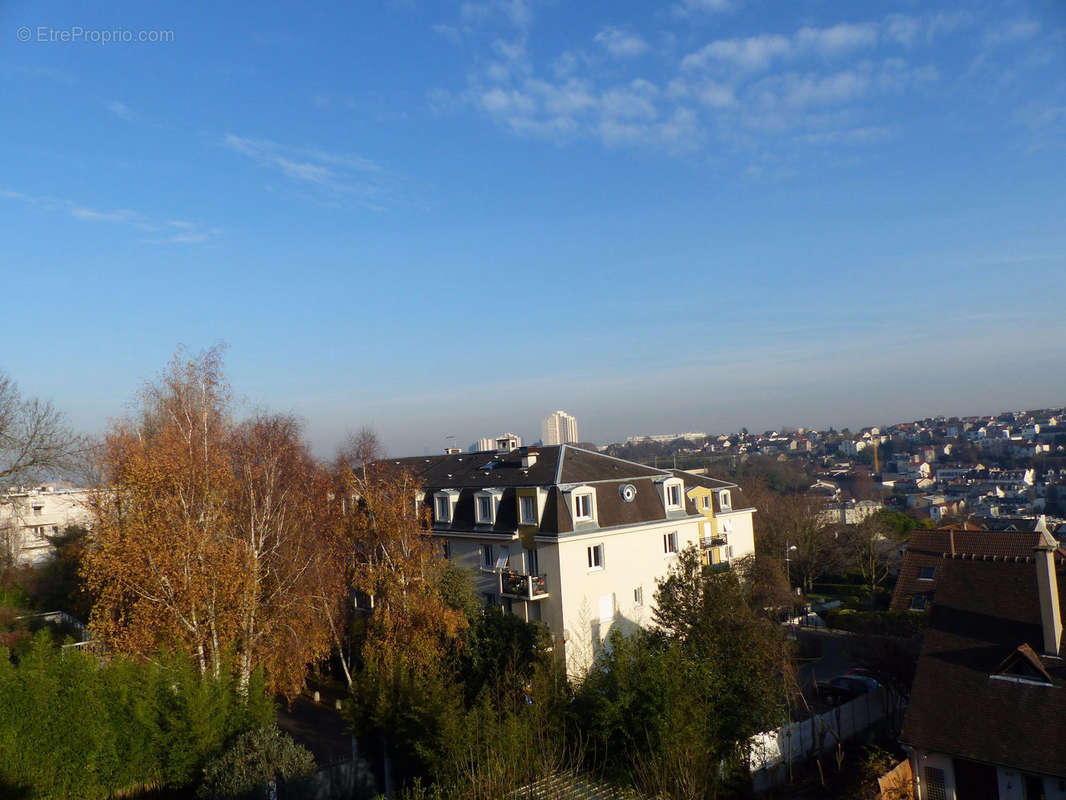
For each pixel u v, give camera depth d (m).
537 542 36.59
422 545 33.62
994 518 83.00
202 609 28.47
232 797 19.78
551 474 38.06
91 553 28.61
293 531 33.88
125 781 22.53
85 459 36.41
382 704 22.91
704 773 19.16
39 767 21.05
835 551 60.66
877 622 43.19
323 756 27.53
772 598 43.03
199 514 29.86
